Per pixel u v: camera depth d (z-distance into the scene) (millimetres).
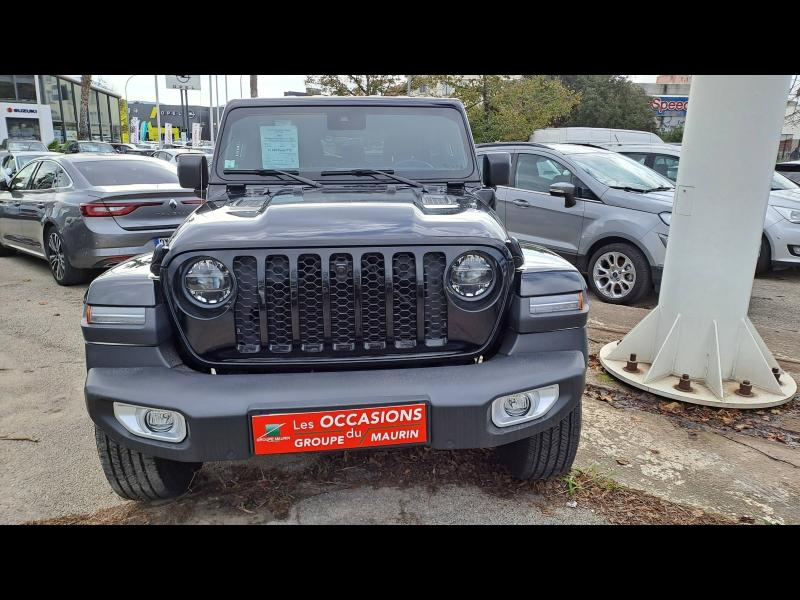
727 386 3941
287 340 2342
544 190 6961
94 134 46250
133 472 2547
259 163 3406
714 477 3025
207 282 2264
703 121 3693
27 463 3133
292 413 2152
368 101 3525
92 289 2338
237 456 2180
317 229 2336
